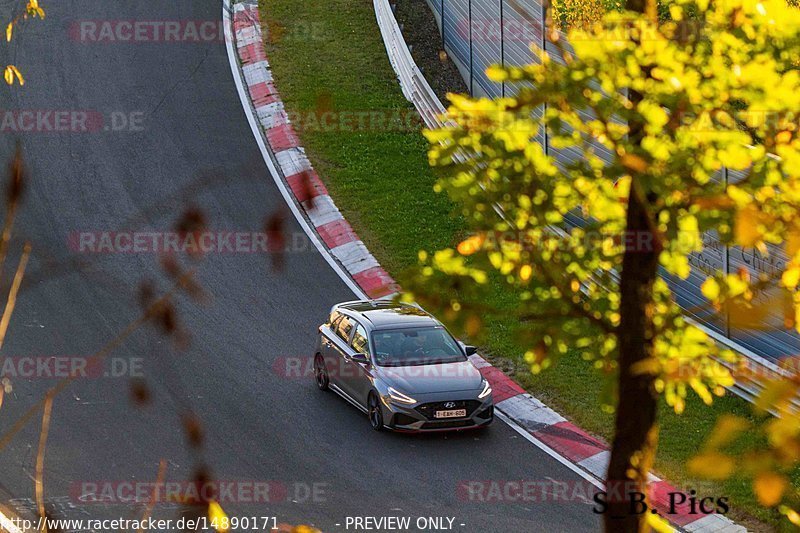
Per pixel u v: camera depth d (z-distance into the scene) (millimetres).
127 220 77438
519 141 21734
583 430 55250
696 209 20781
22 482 48500
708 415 55469
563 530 45469
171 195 80188
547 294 22719
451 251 22406
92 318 66188
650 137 20797
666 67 20859
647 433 21141
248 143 87062
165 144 86875
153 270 71688
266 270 72500
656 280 22547
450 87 92375
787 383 14133
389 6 99688
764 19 21484
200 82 95438
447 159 22062
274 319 67375
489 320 66062
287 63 97625
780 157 20156
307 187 17844
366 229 76562
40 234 75000
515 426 56094
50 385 58562
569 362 62219
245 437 54062
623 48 20875
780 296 16094
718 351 22281
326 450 52969
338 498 48000
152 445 52844
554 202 21984
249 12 106562
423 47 99125
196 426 19672
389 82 94625
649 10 22594
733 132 20625
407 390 54312
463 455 52781
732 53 21891
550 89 20938
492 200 22000
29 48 100250
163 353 62875
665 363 21094
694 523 46438
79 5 108250
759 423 52750
